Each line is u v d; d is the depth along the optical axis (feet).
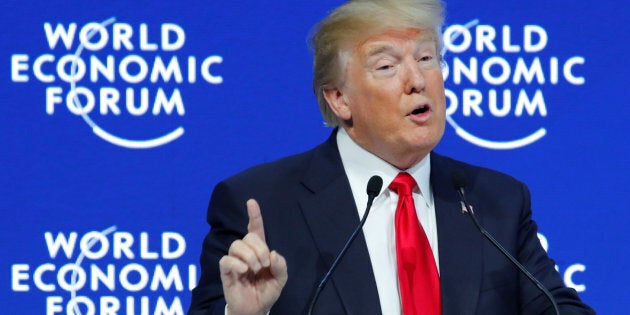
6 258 38.78
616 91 40.68
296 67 40.57
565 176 40.55
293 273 26.89
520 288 27.68
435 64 27.61
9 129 39.17
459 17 40.52
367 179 28.32
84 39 39.47
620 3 40.83
